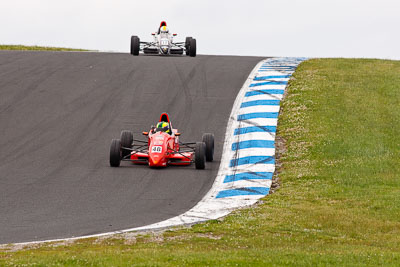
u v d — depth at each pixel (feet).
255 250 136.67
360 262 126.93
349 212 183.83
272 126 297.53
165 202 196.03
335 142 266.77
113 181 220.43
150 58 449.06
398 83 363.35
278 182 227.40
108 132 292.61
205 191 212.23
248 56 483.92
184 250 136.26
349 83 363.97
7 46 548.72
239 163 251.60
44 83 367.25
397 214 180.96
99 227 164.04
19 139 278.87
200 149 239.30
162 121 252.83
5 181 218.18
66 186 212.43
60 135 285.84
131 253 129.90
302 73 392.88
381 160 245.65
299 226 168.96
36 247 140.46
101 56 452.76
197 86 369.71
